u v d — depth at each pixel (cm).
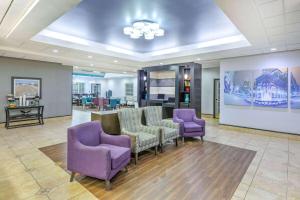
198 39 561
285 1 258
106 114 380
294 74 529
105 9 361
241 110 634
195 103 667
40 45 506
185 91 695
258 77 593
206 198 237
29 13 301
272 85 567
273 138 541
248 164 346
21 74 699
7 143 459
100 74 1617
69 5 275
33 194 241
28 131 590
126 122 385
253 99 604
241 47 506
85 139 288
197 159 370
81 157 264
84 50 571
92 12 374
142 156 384
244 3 265
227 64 664
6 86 663
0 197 233
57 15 307
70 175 294
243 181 282
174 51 668
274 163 351
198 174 304
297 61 527
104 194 244
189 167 331
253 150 428
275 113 566
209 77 955
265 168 329
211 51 561
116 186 264
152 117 457
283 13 295
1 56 646
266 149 436
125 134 352
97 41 590
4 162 341
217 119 882
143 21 418
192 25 445
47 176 290
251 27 355
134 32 457
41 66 758
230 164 346
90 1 327
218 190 256
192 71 657
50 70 789
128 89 1650
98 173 255
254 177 295
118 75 1542
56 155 380
